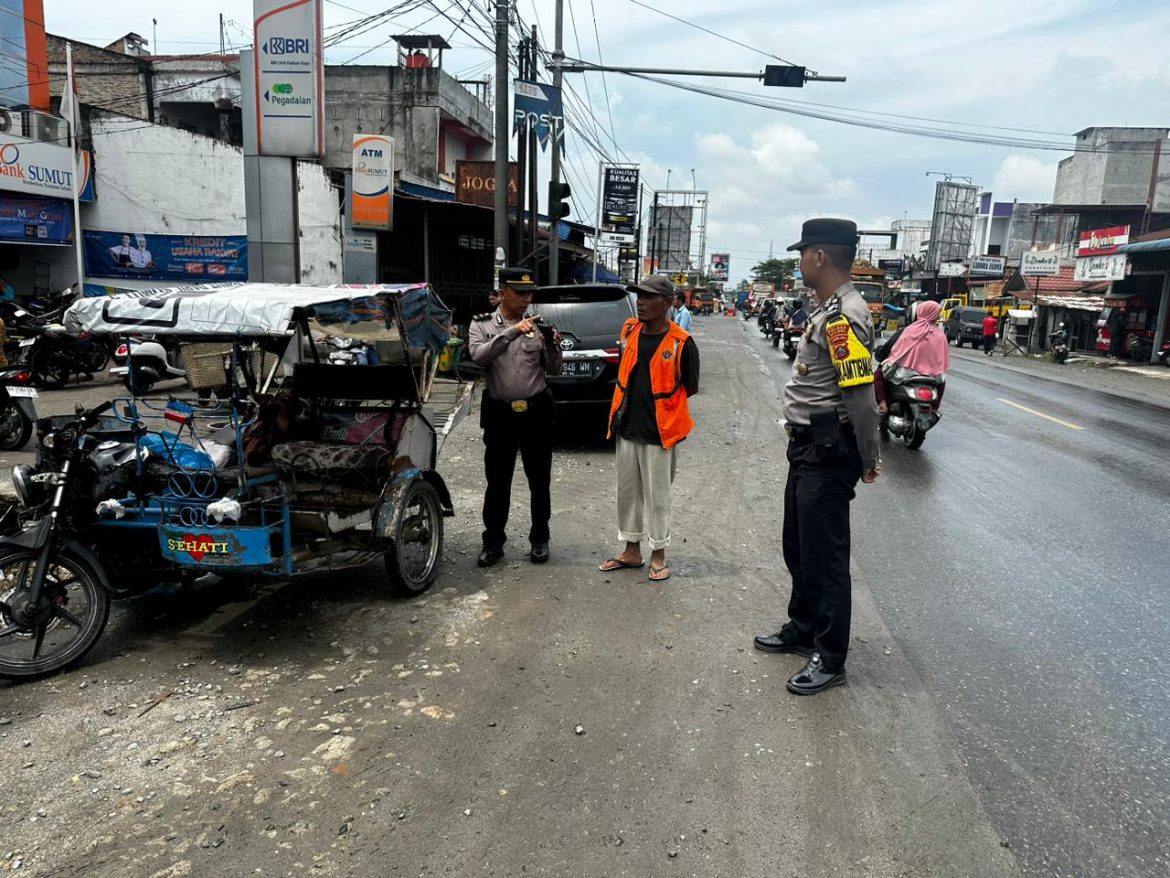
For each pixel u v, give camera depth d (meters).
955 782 3.13
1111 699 3.80
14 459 7.80
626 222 30.95
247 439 4.69
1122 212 41.47
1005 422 12.20
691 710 3.65
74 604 4.37
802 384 3.91
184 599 4.89
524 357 5.24
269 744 3.35
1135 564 5.72
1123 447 10.34
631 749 3.34
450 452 8.91
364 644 4.29
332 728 3.47
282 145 11.13
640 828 2.85
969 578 5.39
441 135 30.67
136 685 3.84
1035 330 34.53
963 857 2.72
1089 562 5.75
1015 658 4.21
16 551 3.82
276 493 4.47
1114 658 4.23
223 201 18.64
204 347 4.96
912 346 9.58
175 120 29.28
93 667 4.02
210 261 18.73
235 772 3.16
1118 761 3.29
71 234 18.02
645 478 5.25
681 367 5.11
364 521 4.77
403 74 28.52
